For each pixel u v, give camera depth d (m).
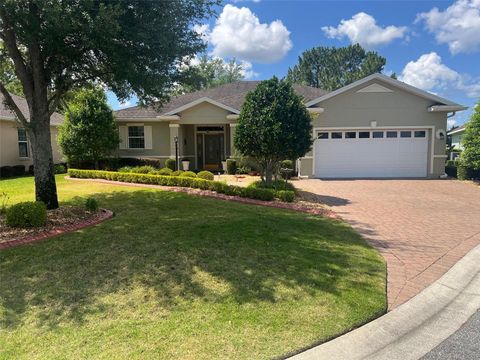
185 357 2.95
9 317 3.59
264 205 9.37
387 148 16.75
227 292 4.13
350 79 44.09
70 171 15.45
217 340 3.19
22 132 18.41
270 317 3.59
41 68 7.55
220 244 5.76
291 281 4.44
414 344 3.26
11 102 7.71
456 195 11.77
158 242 5.83
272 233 6.45
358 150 16.80
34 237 6.06
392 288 4.43
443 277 4.80
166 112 19.41
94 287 4.25
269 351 3.05
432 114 16.41
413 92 16.28
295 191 11.53
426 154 16.72
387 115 16.50
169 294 4.08
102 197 10.29
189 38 7.88
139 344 3.13
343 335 3.36
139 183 13.20
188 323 3.47
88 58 8.09
